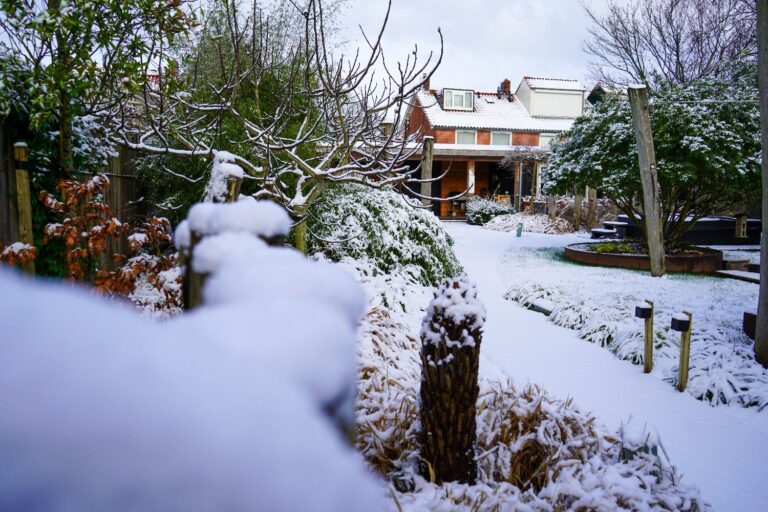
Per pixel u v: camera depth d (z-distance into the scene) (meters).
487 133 26.66
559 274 9.55
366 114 5.06
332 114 5.85
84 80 3.98
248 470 0.25
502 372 4.71
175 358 0.29
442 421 2.51
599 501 2.29
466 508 2.24
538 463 2.74
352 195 7.52
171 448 0.24
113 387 0.24
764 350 4.76
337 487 0.28
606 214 19.42
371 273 6.72
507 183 28.06
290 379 0.35
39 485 0.21
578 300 7.04
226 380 0.29
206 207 0.81
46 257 4.45
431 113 26.88
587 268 10.29
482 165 28.25
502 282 9.09
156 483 0.23
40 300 0.27
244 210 0.75
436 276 7.66
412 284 7.07
